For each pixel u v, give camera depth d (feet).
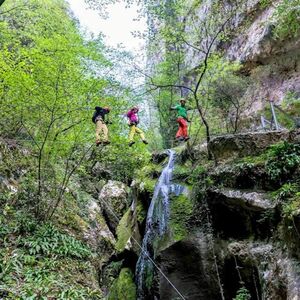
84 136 29.48
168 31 33.47
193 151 26.55
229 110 40.40
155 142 52.21
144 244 25.09
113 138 31.94
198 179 22.57
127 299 24.89
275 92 39.42
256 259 16.37
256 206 17.21
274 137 20.18
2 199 28.02
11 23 36.42
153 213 24.94
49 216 29.53
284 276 13.42
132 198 35.40
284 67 39.93
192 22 37.81
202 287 19.90
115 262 30.96
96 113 26.58
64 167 35.45
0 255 22.50
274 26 37.73
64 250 26.27
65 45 25.73
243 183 19.22
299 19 33.04
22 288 19.54
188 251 20.76
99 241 33.68
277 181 17.54
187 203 22.53
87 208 37.83
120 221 36.42
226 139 22.04
